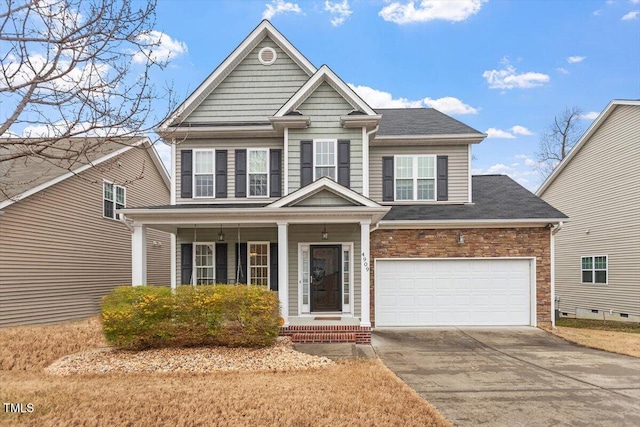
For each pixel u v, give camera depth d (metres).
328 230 12.27
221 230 12.27
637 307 14.95
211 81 13.03
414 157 13.70
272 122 11.84
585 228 17.97
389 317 12.29
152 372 7.40
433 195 13.57
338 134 12.10
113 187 16.58
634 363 8.32
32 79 4.24
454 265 12.40
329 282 12.23
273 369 7.55
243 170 12.80
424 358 8.73
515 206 13.14
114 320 8.64
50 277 13.02
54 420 5.03
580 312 18.14
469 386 6.77
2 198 11.16
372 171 13.70
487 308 12.30
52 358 8.73
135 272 10.36
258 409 5.44
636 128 15.11
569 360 8.57
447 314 12.31
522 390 6.56
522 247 12.30
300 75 13.27
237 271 12.56
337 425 4.98
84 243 14.66
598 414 5.57
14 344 9.42
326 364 7.91
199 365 7.76
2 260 11.37
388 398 5.91
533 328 11.96
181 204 12.70
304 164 12.05
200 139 12.89
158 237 20.05
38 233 12.58
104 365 7.80
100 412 5.30
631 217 15.29
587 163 17.91
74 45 4.46
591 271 17.52
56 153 12.40
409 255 12.38
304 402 5.70
